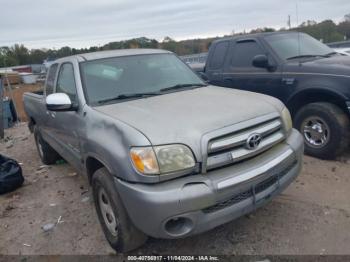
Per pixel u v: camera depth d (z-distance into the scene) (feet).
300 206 12.46
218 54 22.22
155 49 15.83
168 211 8.46
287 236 10.80
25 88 86.22
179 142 8.86
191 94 12.37
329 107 15.75
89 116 11.30
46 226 12.97
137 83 13.08
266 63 18.37
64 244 11.72
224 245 10.69
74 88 13.10
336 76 15.58
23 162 22.20
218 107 10.43
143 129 9.17
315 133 16.51
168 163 8.70
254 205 9.53
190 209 8.56
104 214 11.09
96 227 12.51
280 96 18.06
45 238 12.26
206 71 22.89
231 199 9.17
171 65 14.84
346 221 11.28
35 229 13.00
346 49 25.63
